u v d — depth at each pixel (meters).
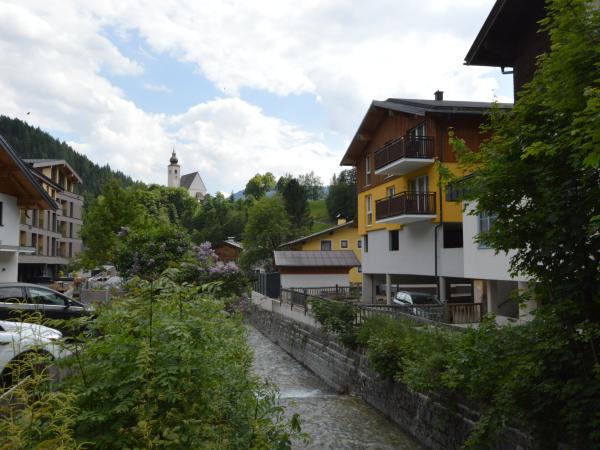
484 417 6.09
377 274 29.34
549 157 5.21
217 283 5.01
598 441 5.07
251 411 5.12
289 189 66.19
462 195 6.21
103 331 4.36
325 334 16.81
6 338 5.93
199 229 85.81
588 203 5.01
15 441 2.91
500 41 14.17
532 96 5.61
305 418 11.19
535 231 5.56
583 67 4.78
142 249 15.48
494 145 5.97
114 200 32.78
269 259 52.03
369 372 12.66
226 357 5.03
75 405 3.70
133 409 3.59
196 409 3.92
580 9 4.88
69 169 53.75
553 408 5.56
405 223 23.84
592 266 5.12
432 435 9.13
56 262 43.28
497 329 6.25
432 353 8.96
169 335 4.23
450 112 20.09
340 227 45.88
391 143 23.31
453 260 20.27
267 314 27.22
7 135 110.06
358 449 9.20
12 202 21.05
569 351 5.25
